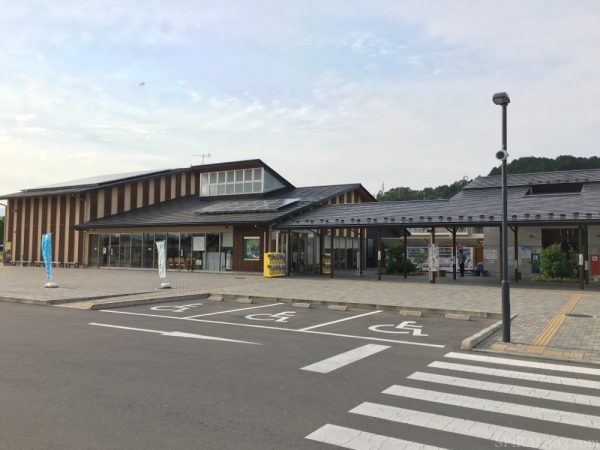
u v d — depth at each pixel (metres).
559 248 22.27
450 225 20.52
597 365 7.17
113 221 31.42
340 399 5.38
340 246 33.03
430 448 4.08
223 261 27.61
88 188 32.66
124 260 31.66
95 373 6.37
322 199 29.19
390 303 13.70
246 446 4.06
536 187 25.89
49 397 5.33
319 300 14.34
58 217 34.34
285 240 26.97
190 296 15.92
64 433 4.30
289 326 10.56
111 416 4.75
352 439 4.24
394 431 4.45
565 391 5.79
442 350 8.13
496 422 4.71
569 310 12.38
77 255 33.25
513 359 7.50
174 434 4.31
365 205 26.36
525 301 14.23
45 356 7.36
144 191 35.84
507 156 8.91
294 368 6.78
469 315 12.02
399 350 8.10
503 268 8.80
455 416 4.87
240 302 15.09
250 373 6.48
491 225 19.69
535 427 4.60
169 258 29.77
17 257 36.44
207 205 32.34
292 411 4.96
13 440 4.14
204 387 5.78
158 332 9.63
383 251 35.22
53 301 14.05
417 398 5.45
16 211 36.91
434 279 21.00
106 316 11.88
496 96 9.02
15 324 10.52
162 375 6.31
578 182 24.38
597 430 4.54
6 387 5.70
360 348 8.23
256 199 31.45
